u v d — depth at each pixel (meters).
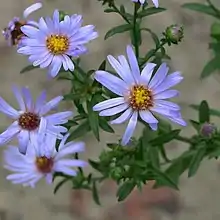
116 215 0.58
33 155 0.42
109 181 0.58
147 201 0.58
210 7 0.44
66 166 0.42
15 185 0.59
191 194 0.58
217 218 0.57
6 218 0.58
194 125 0.42
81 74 0.38
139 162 0.39
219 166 0.58
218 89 0.60
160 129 0.43
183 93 0.60
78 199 0.58
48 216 0.58
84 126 0.38
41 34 0.35
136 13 0.37
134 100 0.35
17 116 0.37
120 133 0.55
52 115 0.36
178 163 0.44
